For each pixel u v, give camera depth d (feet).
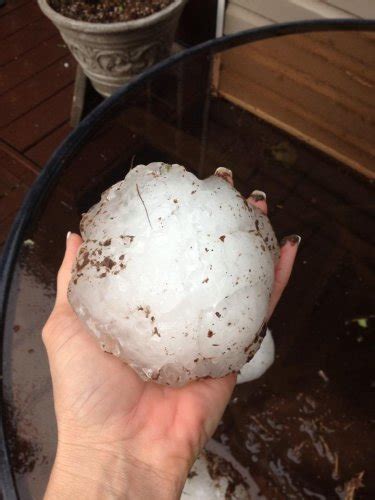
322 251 1.04
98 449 0.64
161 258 0.61
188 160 1.02
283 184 1.07
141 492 0.62
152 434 0.67
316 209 1.07
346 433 0.89
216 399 0.73
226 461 0.87
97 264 0.64
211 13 1.52
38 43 1.76
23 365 0.73
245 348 0.65
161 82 1.01
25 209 0.85
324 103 1.10
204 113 1.09
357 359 0.95
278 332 0.98
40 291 0.79
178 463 0.66
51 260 0.82
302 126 1.11
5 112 1.57
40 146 1.48
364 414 0.91
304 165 1.09
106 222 0.67
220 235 0.63
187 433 0.69
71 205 0.88
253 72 1.11
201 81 1.08
